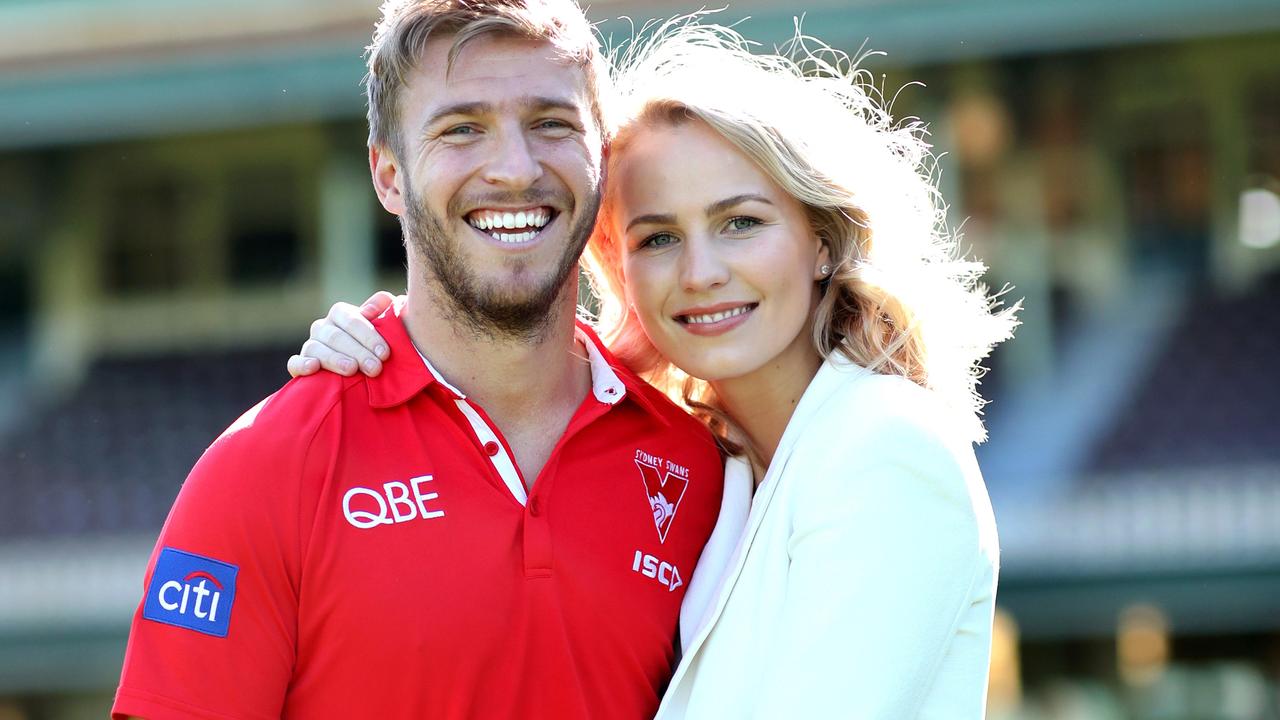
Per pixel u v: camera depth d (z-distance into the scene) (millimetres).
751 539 2301
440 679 2107
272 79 11586
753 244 2377
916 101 13133
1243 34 13109
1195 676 11945
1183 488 11516
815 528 2227
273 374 14680
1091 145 13672
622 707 2236
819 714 2129
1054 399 13195
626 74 2562
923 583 2178
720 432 2633
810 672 2152
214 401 14633
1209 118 13609
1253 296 13625
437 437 2227
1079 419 12875
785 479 2312
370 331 2301
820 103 2438
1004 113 13625
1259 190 13594
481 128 2232
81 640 11633
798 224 2428
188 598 2066
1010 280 13750
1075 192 13711
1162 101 13602
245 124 12055
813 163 2369
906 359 2482
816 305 2553
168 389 14742
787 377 2518
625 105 2457
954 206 13266
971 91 13430
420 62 2250
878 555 2178
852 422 2281
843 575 2178
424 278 2301
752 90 2375
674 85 2389
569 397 2400
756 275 2369
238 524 2088
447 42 2238
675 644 2355
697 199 2357
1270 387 12805
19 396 14828
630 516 2332
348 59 11516
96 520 13383
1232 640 11906
